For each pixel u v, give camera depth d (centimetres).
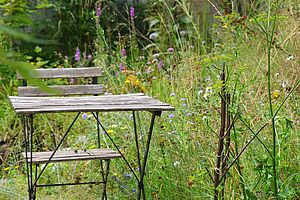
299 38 498
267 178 296
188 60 526
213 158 365
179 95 468
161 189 376
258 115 385
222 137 292
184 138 385
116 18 809
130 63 588
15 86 644
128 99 324
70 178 420
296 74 470
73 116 538
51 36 811
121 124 443
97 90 390
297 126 377
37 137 542
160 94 501
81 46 805
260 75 457
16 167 451
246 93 399
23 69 60
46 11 834
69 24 810
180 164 374
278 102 379
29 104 297
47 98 327
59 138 519
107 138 435
